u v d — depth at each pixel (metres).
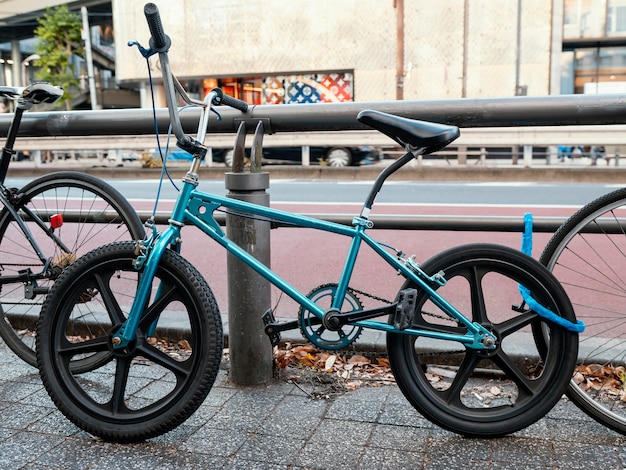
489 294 4.54
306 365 2.92
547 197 9.55
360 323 2.22
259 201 2.58
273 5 20.08
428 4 17.72
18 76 33.38
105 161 16.06
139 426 2.18
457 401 2.26
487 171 12.80
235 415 2.39
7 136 3.05
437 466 2.02
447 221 3.04
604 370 2.71
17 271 2.93
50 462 2.05
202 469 2.01
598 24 18.08
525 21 17.11
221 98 2.36
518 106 2.46
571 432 2.26
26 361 2.91
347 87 20.00
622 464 2.02
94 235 3.73
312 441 2.19
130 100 28.91
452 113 2.52
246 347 2.64
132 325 2.23
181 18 20.80
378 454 2.10
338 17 19.36
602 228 2.55
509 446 2.16
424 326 2.25
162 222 3.38
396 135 2.14
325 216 3.17
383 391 2.62
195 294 2.20
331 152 14.80
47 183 2.90
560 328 2.23
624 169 12.10
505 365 2.26
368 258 5.79
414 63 18.05
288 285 2.28
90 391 2.63
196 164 2.28
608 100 2.39
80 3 28.56
